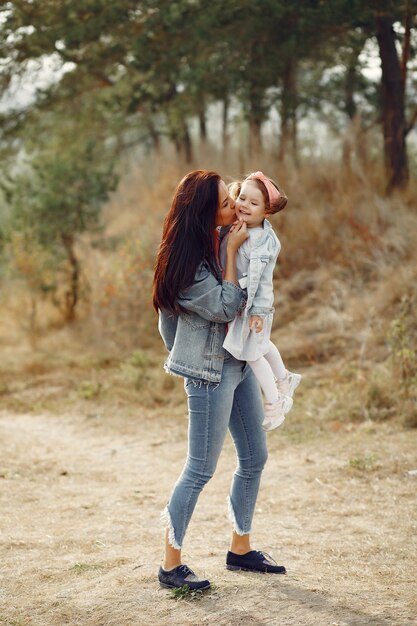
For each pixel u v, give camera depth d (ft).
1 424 29.35
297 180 42.06
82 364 38.01
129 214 54.19
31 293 46.01
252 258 11.62
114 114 50.26
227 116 56.03
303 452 21.97
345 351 31.76
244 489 12.92
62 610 11.95
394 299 32.35
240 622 10.95
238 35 37.58
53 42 39.32
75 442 25.91
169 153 56.65
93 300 43.96
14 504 18.66
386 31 37.37
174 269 11.64
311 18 35.42
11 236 47.16
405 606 11.45
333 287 35.99
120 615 11.53
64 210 47.06
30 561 14.53
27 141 49.14
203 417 11.94
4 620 11.73
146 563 13.91
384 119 38.99
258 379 12.07
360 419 24.68
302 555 14.30
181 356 11.82
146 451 24.11
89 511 17.99
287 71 42.91
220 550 14.57
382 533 15.46
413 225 35.12
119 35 40.55
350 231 38.01
